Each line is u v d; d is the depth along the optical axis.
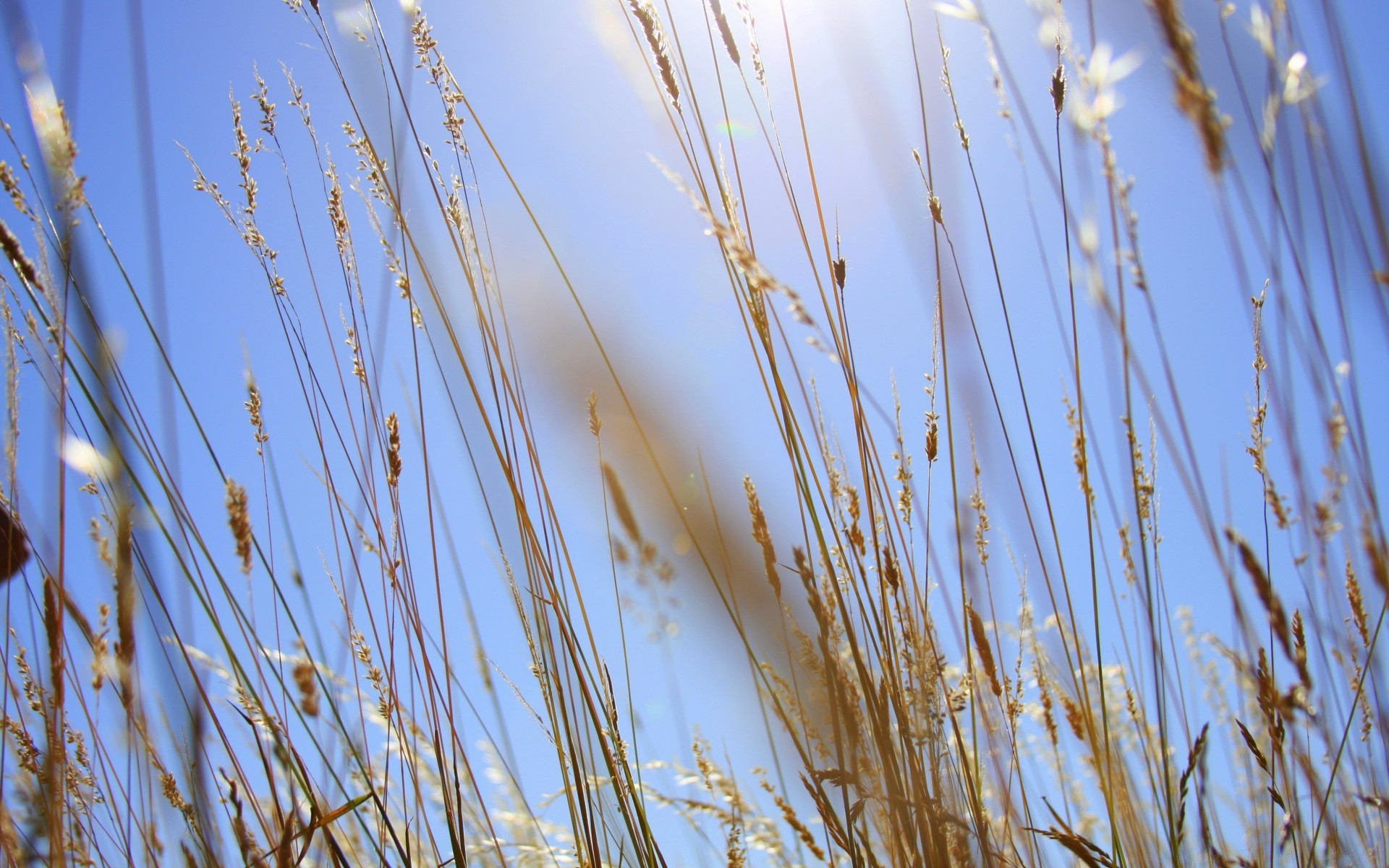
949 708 0.81
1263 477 0.80
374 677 0.83
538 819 0.86
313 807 0.77
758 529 0.84
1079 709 0.87
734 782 0.87
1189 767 0.79
